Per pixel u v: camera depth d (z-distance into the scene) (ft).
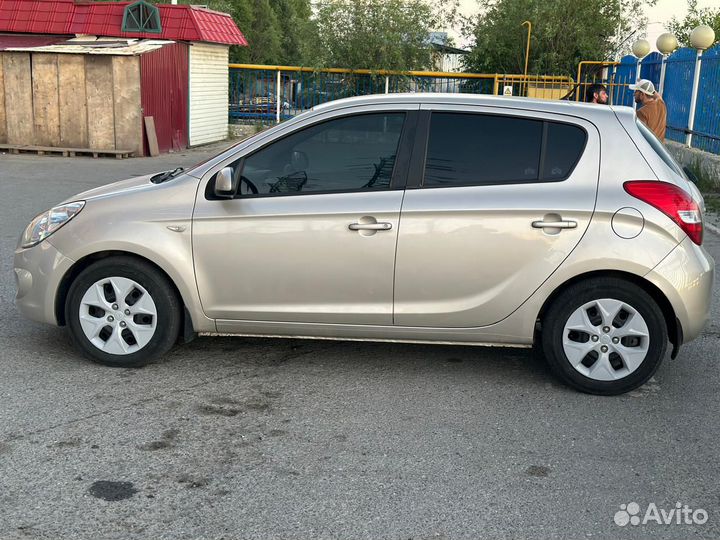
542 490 12.17
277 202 16.10
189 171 16.79
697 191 16.75
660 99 30.96
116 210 16.57
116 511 11.30
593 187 15.46
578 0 78.59
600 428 14.48
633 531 11.08
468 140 15.94
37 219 17.34
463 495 11.97
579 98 70.90
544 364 17.89
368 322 16.19
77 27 68.74
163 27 67.92
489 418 14.84
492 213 15.51
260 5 153.79
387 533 10.89
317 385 16.35
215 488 12.03
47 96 60.75
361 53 77.92
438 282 15.81
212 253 16.25
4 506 11.35
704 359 18.33
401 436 13.98
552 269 15.47
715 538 10.96
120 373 16.74
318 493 11.94
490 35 80.89
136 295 16.81
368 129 16.16
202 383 16.31
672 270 15.20
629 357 15.69
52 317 16.99
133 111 60.44
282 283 16.20
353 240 15.83
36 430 13.85
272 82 81.76
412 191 15.80
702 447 13.78
